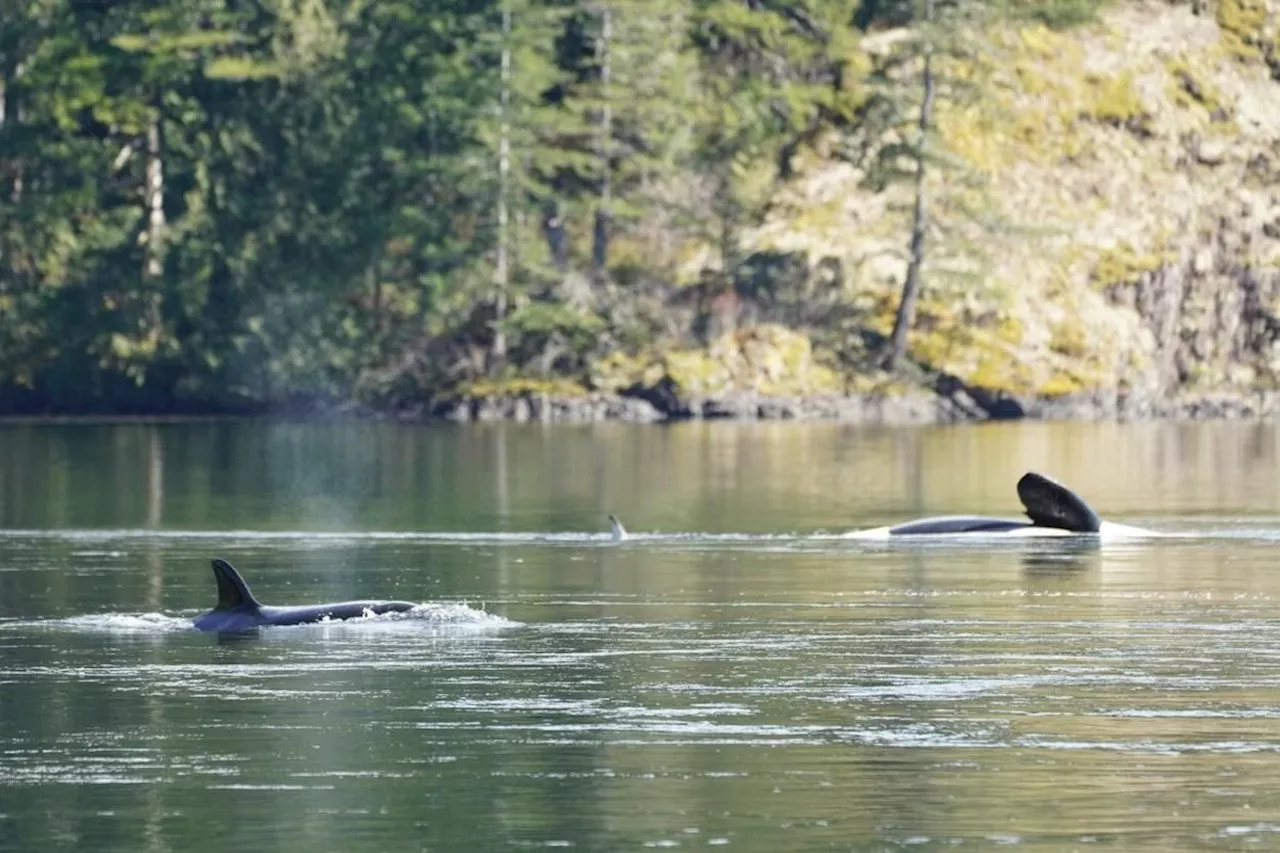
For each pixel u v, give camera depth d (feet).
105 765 238.89
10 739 251.39
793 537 490.49
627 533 505.66
